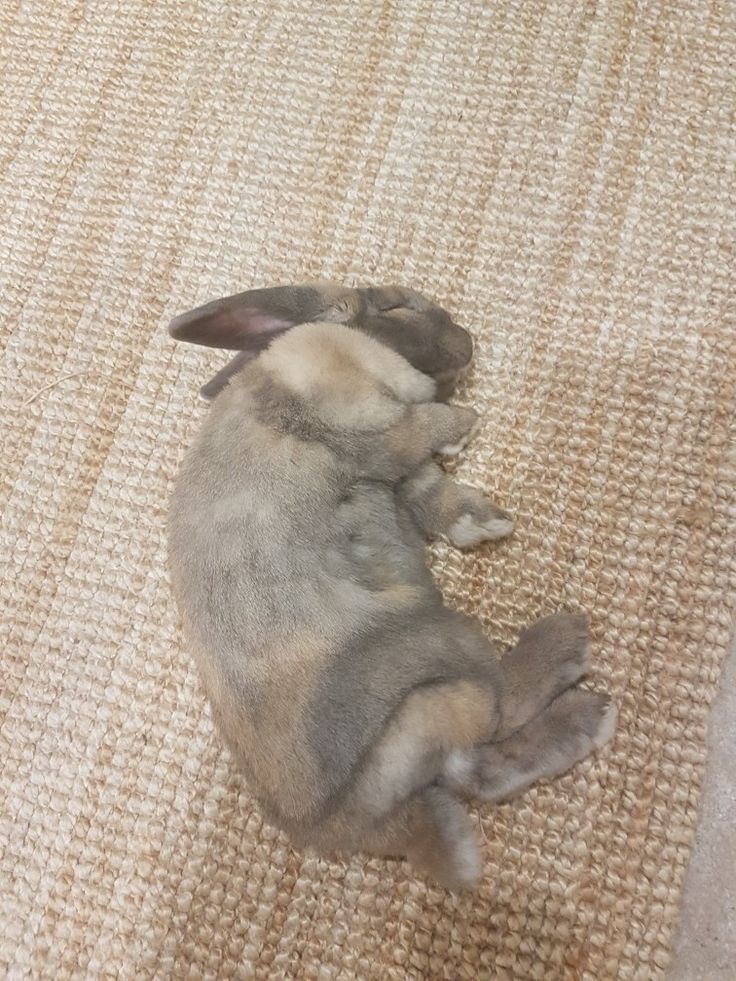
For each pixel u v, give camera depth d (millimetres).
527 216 686
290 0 765
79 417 700
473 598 620
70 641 657
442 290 681
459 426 627
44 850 620
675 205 672
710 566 604
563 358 653
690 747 575
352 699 524
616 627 601
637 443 630
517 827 577
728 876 555
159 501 674
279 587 539
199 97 758
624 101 697
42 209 752
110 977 591
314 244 708
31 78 786
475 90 718
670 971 545
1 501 691
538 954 557
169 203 738
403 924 575
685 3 707
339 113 733
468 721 532
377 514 588
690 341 644
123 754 630
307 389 583
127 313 717
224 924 591
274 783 526
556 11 722
